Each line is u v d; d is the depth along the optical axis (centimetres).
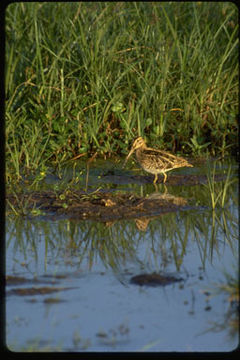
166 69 1998
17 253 1190
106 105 1975
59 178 1667
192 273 1105
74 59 2017
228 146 1973
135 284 1056
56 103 1875
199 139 1942
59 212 1402
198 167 1833
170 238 1285
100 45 2044
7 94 1900
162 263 1152
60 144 1827
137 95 2030
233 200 1538
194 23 2292
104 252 1205
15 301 985
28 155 1733
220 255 1195
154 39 2091
